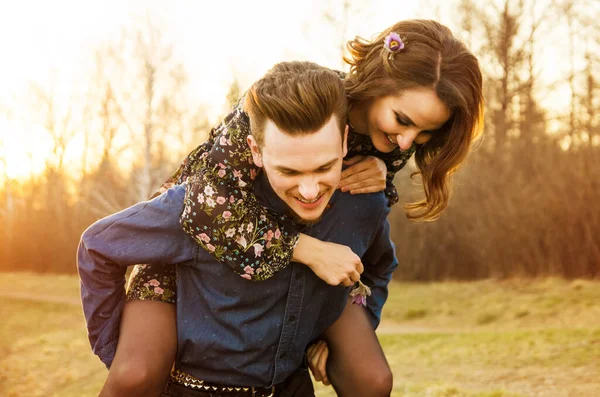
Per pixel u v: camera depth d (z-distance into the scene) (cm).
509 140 1938
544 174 1752
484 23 2077
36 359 986
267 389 205
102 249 188
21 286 2636
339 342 216
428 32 187
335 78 170
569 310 1234
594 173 1638
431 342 930
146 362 188
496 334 898
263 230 186
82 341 1168
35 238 3316
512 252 1758
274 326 197
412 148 213
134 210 191
